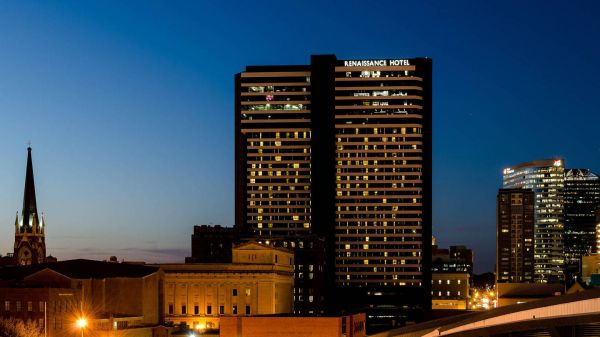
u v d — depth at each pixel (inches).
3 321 7027.6
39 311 7322.8
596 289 2433.6
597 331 2311.8
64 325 7465.6
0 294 7426.2
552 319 2395.4
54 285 7869.1
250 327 6781.5
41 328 7288.4
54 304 7396.7
